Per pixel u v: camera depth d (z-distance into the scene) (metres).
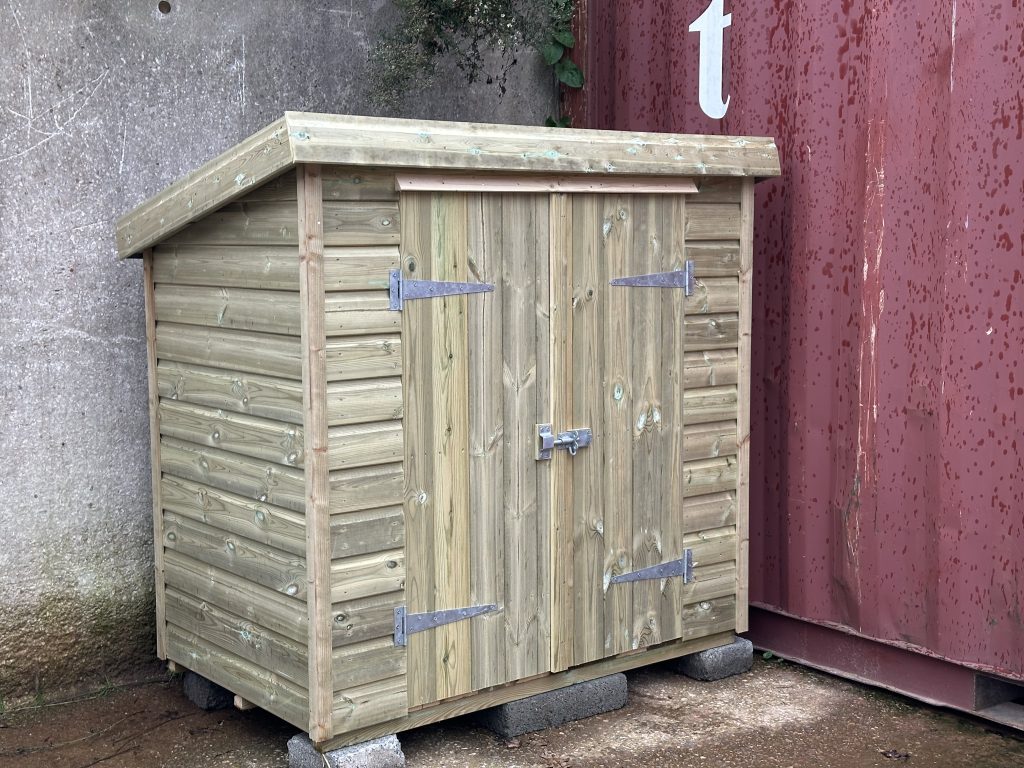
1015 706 3.95
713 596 4.30
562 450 3.82
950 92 3.78
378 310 3.36
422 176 3.38
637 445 4.02
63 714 4.00
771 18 4.32
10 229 3.91
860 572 4.18
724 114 4.52
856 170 4.09
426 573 3.55
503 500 3.70
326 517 3.31
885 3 3.95
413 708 3.58
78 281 4.06
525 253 3.65
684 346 4.11
